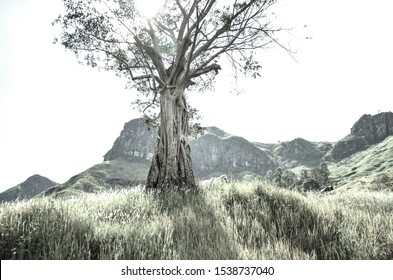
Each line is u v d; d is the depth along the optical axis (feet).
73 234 15.42
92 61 50.08
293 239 18.67
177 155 48.08
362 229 19.70
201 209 25.75
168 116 49.49
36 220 16.63
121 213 22.89
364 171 620.90
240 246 15.93
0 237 14.71
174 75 51.83
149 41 53.83
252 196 28.17
